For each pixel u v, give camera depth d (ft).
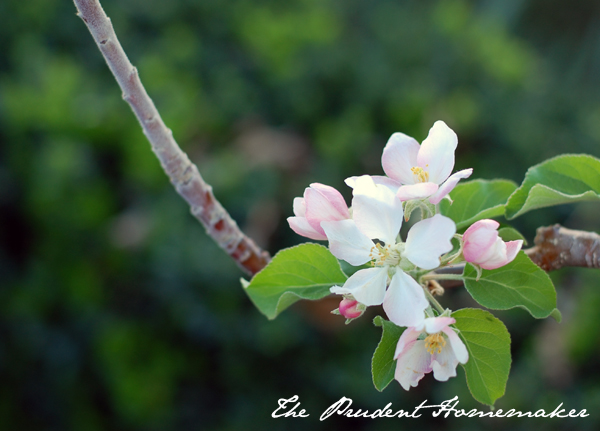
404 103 3.34
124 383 2.72
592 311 2.93
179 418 2.88
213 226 1.19
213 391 2.98
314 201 1.04
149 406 2.75
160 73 3.10
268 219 2.92
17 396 2.80
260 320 2.89
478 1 5.32
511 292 1.04
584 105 4.36
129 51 3.44
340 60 3.54
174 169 1.15
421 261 1.00
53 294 2.79
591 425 2.70
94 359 2.81
